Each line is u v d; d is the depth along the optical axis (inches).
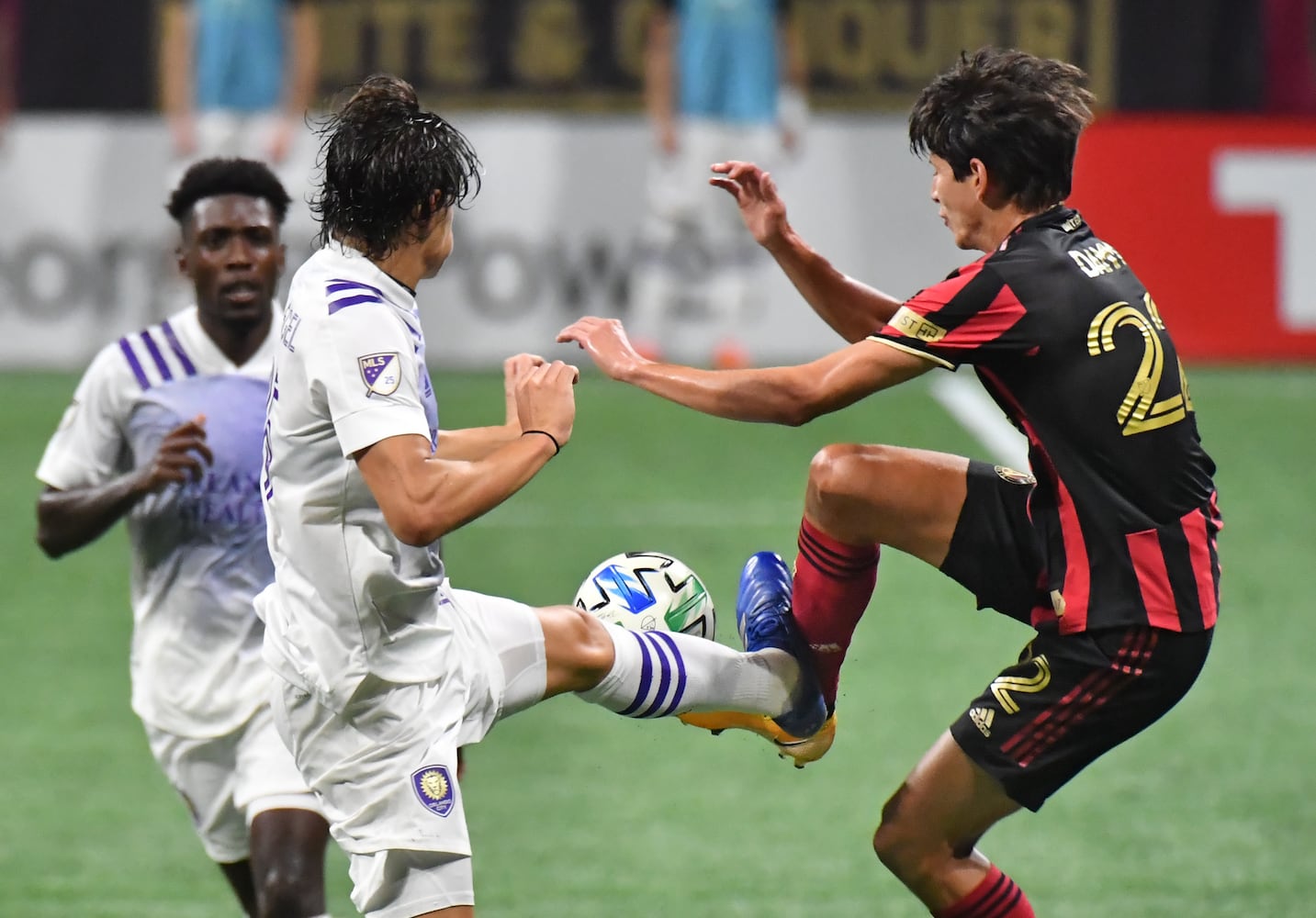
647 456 1286.9
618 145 1556.3
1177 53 1587.1
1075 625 434.3
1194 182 1547.7
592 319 471.5
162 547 503.2
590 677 462.0
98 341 1562.5
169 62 1525.6
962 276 435.5
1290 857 639.1
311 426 408.5
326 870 653.3
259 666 499.8
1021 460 1259.2
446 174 411.8
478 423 1295.5
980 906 465.4
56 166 1553.9
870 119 1571.1
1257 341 1563.7
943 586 1012.5
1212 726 788.6
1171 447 432.1
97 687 850.1
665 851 652.7
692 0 1497.3
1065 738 442.0
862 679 846.5
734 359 1542.8
